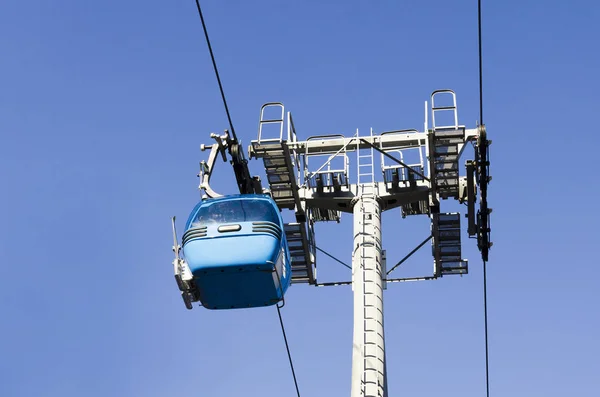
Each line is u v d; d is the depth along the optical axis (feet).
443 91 108.27
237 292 98.48
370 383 98.94
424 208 120.57
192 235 97.14
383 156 110.63
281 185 113.60
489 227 111.04
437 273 118.32
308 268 117.29
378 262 106.52
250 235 96.17
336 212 120.47
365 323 102.12
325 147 112.78
